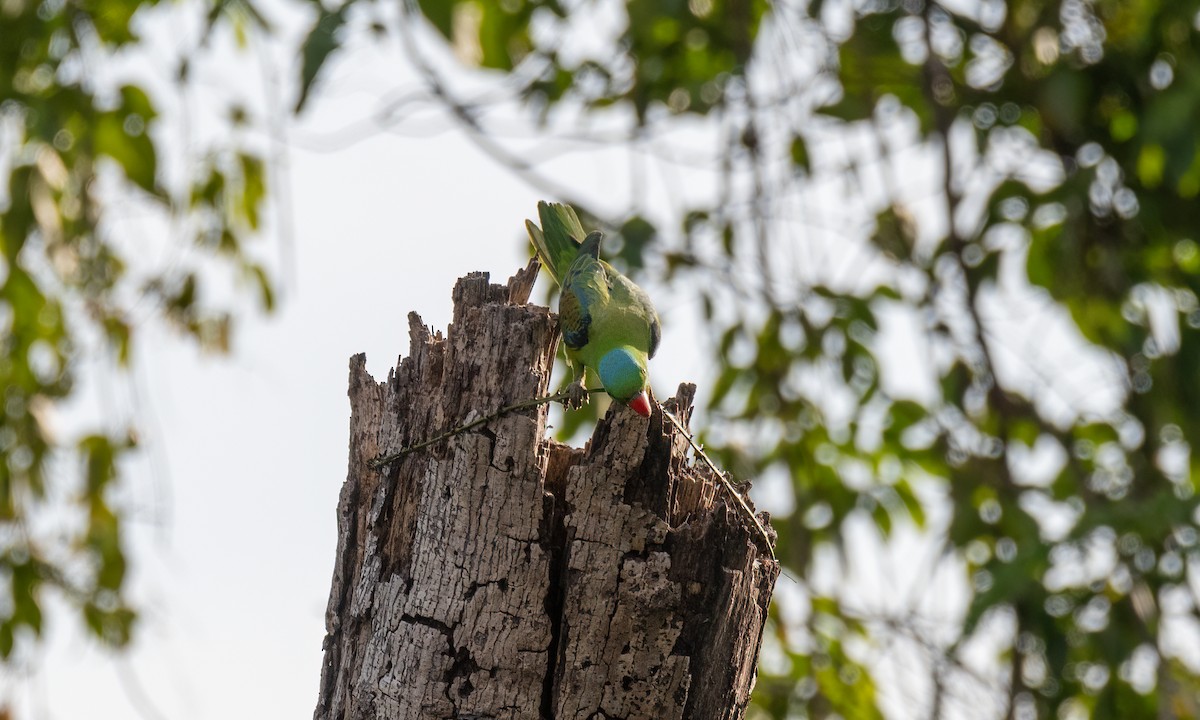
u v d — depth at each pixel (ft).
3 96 37.60
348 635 20.24
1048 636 36.06
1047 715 37.83
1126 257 40.06
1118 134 39.70
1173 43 38.09
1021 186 40.09
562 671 18.90
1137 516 33.12
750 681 20.15
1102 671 37.73
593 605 18.80
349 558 20.81
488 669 18.92
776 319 41.86
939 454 42.60
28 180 36.65
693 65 42.16
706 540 19.17
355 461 21.12
